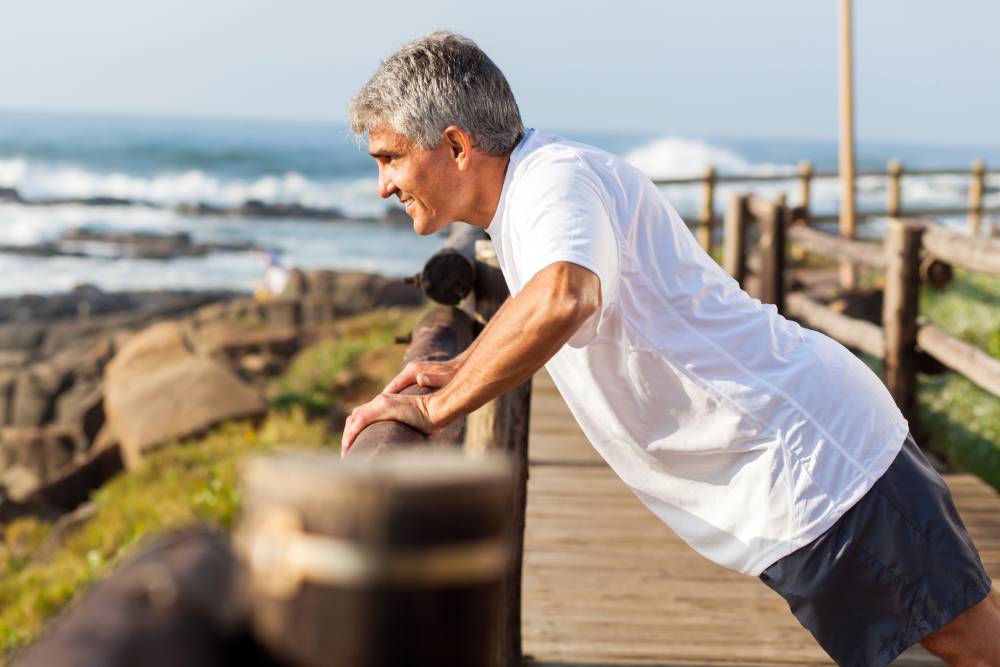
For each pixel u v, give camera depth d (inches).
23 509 467.5
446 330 107.8
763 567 76.0
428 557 23.1
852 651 74.4
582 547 159.0
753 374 72.6
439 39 69.6
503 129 69.6
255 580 24.1
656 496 80.1
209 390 449.7
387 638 23.2
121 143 3693.4
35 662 21.6
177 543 26.4
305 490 23.2
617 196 69.3
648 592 141.5
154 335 581.3
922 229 217.6
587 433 80.6
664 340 71.9
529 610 134.3
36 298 1261.1
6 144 3265.3
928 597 72.0
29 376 762.8
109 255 1636.3
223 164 2859.3
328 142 4537.4
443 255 111.6
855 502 72.6
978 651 73.9
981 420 233.6
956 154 6368.1
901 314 219.3
